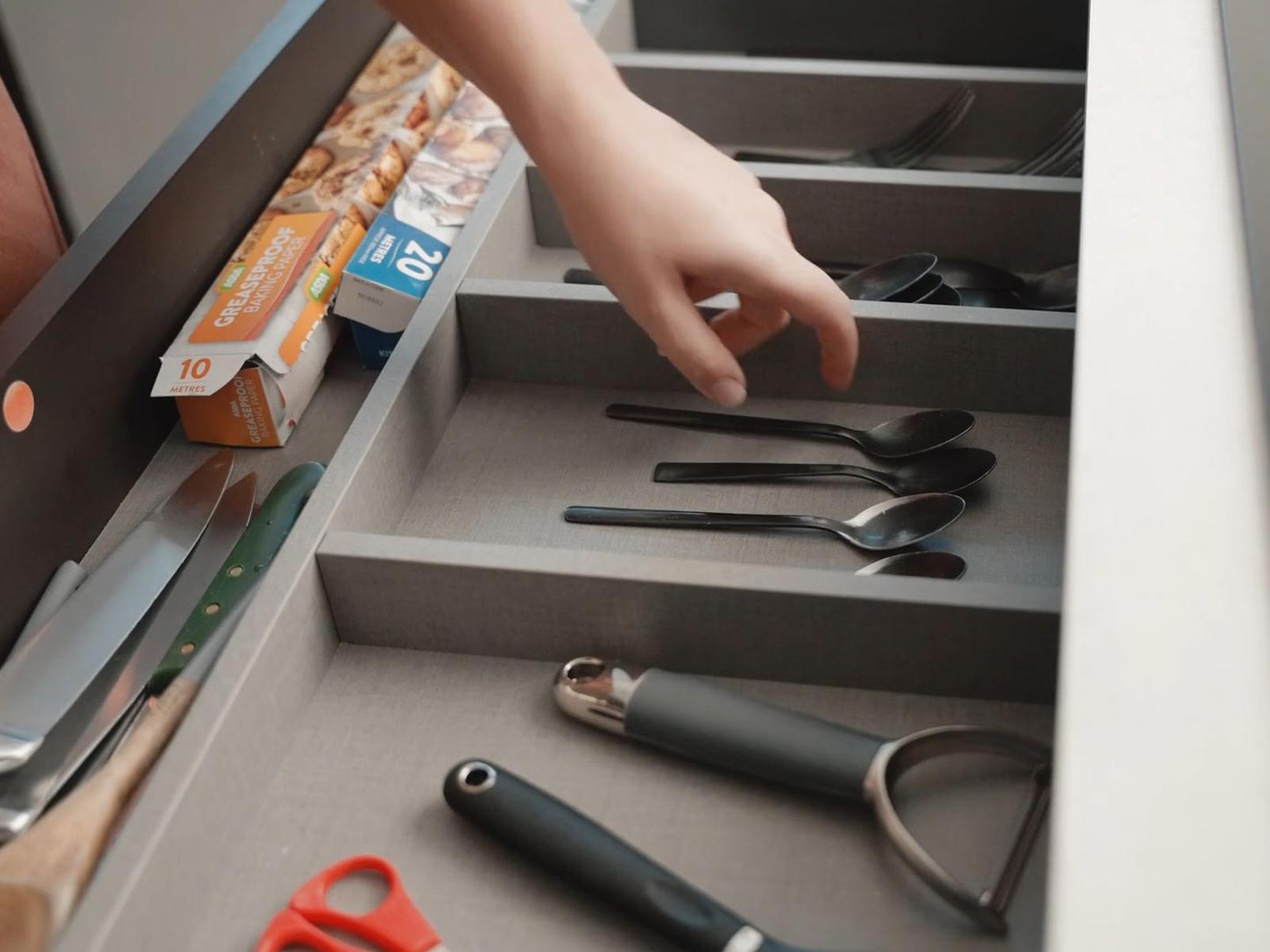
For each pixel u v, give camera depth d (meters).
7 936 0.54
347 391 0.93
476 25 0.69
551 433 0.87
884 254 1.00
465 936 0.58
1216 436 0.55
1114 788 0.43
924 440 0.82
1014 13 1.22
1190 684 0.46
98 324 0.82
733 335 0.81
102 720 0.67
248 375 0.85
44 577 0.78
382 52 1.14
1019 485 0.80
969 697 0.67
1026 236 0.96
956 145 1.12
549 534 0.79
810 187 0.97
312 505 0.71
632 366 0.89
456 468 0.85
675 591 0.66
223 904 0.60
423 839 0.62
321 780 0.66
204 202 0.93
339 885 0.60
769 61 1.12
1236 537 0.51
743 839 0.61
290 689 0.67
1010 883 0.56
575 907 0.59
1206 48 0.82
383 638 0.72
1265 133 0.72
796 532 0.78
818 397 0.88
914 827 0.60
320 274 0.92
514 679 0.70
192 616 0.73
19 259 0.97
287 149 1.05
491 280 0.88
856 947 0.56
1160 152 0.73
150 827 0.56
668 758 0.65
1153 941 0.39
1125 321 0.61
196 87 2.06
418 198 0.97
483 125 1.05
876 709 0.67
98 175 2.06
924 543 0.76
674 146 0.75
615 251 0.72
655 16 1.28
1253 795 0.42
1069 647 0.47
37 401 0.77
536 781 0.65
